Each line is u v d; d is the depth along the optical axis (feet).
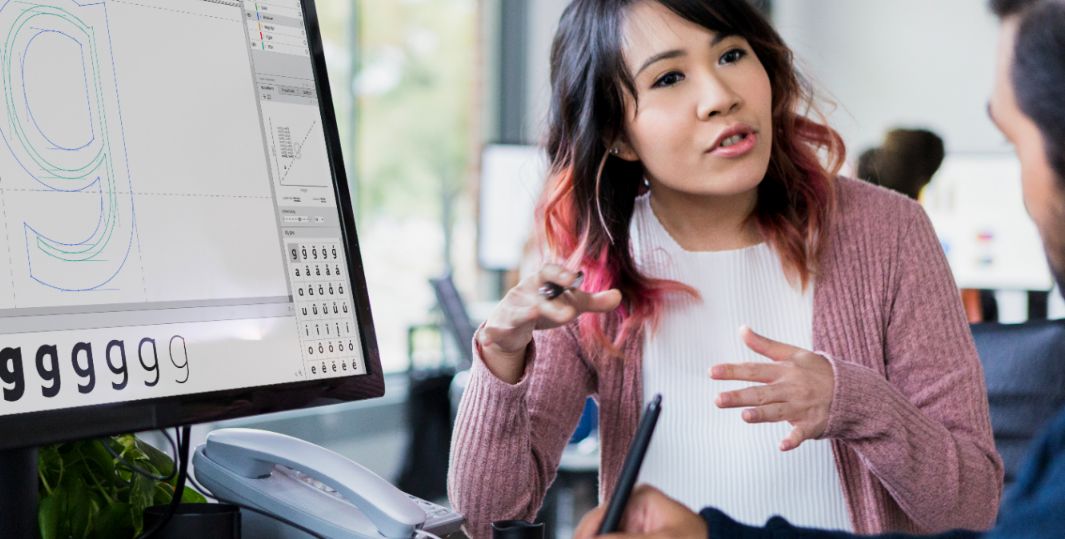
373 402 12.87
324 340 3.01
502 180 13.16
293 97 3.08
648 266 3.99
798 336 3.84
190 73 2.79
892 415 3.19
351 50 14.24
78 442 2.97
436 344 13.10
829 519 3.77
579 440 8.90
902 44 17.11
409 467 12.75
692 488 3.85
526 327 3.10
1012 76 2.42
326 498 3.09
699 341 3.90
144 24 2.70
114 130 2.59
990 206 11.34
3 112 2.37
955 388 3.61
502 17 16.93
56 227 2.43
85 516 2.90
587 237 3.91
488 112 16.62
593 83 3.73
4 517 2.53
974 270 11.41
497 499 3.46
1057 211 2.45
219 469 3.12
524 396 3.38
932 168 9.57
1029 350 4.76
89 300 2.47
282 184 2.99
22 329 2.34
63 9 2.52
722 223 3.92
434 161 15.44
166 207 2.67
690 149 3.53
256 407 2.80
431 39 15.46
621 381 3.94
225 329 2.75
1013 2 2.41
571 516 9.12
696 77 3.52
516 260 13.19
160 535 2.86
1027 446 4.72
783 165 3.81
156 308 2.60
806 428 3.09
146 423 2.54
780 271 3.88
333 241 3.11
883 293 3.78
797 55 3.86
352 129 14.24
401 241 14.76
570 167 3.91
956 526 3.45
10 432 2.29
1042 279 11.17
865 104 17.40
